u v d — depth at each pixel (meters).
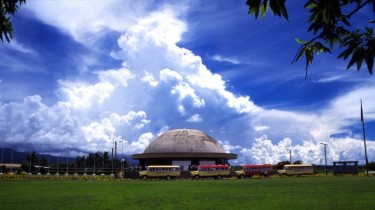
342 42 3.84
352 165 60.62
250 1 3.70
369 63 3.65
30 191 29.86
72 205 19.53
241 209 17.36
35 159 105.12
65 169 95.69
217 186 35.66
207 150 83.75
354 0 3.63
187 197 23.62
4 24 6.03
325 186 31.77
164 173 60.72
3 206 19.20
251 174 62.00
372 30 3.74
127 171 66.12
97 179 60.12
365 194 23.36
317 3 3.76
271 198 22.19
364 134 57.31
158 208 18.03
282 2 3.52
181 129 90.81
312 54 4.12
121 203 20.34
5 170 90.19
